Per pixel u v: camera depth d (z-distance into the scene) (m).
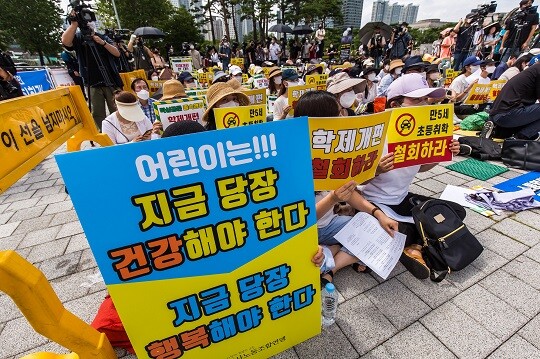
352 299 2.00
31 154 1.22
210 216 1.12
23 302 0.96
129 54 9.74
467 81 6.71
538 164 3.74
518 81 4.30
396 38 11.63
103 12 30.02
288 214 1.27
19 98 1.23
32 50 33.25
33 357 1.29
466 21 10.36
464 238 2.11
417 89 2.48
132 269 1.06
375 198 2.43
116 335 1.66
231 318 1.31
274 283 1.35
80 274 2.40
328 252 2.06
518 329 1.72
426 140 2.14
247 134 1.10
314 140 1.54
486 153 4.21
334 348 1.67
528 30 8.27
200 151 1.04
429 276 2.11
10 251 0.94
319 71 8.51
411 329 1.76
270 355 1.51
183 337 1.24
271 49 18.88
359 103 6.04
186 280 1.16
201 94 4.38
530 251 2.36
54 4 33.06
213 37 33.56
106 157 0.92
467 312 1.85
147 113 4.86
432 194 3.39
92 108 5.44
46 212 3.46
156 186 1.01
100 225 0.97
